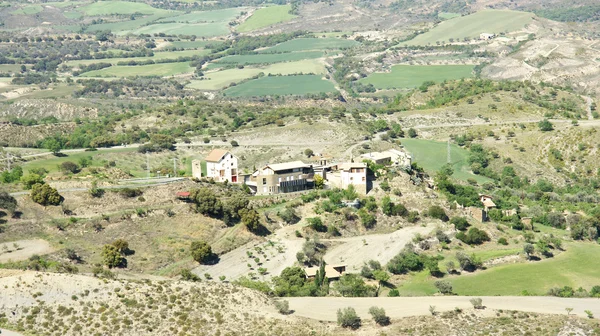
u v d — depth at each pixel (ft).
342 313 556.51
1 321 513.04
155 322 528.22
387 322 552.41
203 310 549.54
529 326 543.39
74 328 513.86
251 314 554.46
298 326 540.93
